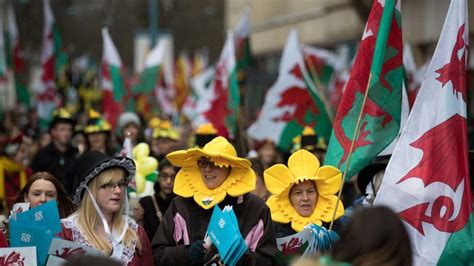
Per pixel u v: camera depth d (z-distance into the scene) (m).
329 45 67.44
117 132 28.92
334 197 16.03
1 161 25.31
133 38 100.88
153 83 46.31
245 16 39.09
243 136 29.83
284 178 15.96
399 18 16.81
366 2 47.81
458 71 15.10
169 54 68.25
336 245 9.35
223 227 13.61
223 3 98.81
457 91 15.01
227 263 13.52
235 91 30.94
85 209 14.20
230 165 14.56
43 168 27.06
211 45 99.31
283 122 29.38
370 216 9.16
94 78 59.81
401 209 14.45
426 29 51.56
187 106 44.97
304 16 71.81
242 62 38.84
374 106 16.73
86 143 27.03
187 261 14.11
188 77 55.69
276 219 15.87
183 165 14.87
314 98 27.50
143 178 20.53
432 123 14.80
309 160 16.08
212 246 14.07
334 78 43.12
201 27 99.81
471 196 15.12
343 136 17.09
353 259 9.12
